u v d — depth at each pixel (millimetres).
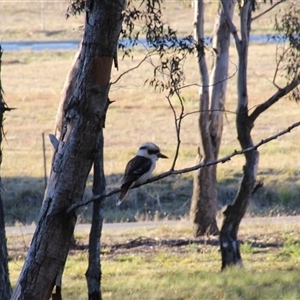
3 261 14922
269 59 86625
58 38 105000
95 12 10164
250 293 20953
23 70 86688
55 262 10406
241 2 23797
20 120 61375
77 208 10305
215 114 33188
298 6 32312
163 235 33781
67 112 10359
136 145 51688
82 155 10320
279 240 31922
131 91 71375
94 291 16438
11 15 115438
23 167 45156
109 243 32188
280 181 42094
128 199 39844
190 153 48219
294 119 59219
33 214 38812
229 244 25750
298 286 22219
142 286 22781
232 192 41219
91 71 10227
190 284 22844
